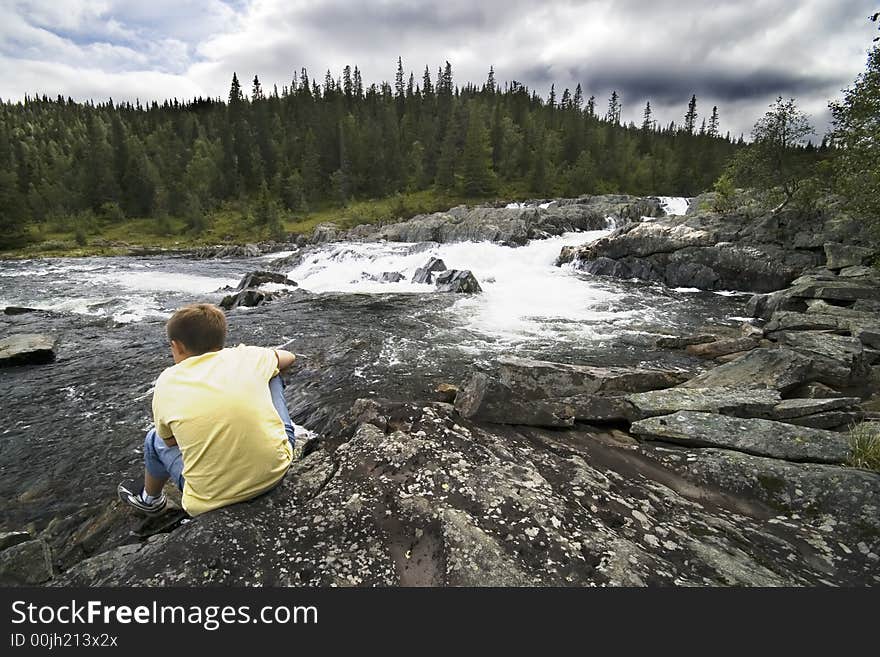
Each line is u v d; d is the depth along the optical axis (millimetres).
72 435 7168
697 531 3428
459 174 86750
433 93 121688
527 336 12656
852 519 3672
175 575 2455
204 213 72938
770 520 3838
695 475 4570
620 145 98438
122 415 7879
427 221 41531
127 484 4539
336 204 81000
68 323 14664
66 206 74062
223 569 2510
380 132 94688
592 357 10789
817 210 19719
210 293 21938
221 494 2967
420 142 95188
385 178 85812
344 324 14125
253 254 46656
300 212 77188
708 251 21312
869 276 15266
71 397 8617
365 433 4312
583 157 84625
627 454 5043
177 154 88812
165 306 18156
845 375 7586
